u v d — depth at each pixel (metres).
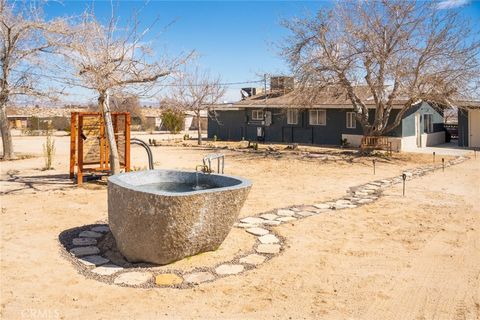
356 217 7.95
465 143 24.97
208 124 33.62
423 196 10.09
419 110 24.31
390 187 11.46
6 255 5.58
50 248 5.91
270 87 29.55
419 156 19.72
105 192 10.20
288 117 28.25
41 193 9.97
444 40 16.22
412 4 16.25
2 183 11.46
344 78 18.25
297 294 4.48
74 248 5.91
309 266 5.33
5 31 14.45
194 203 5.12
